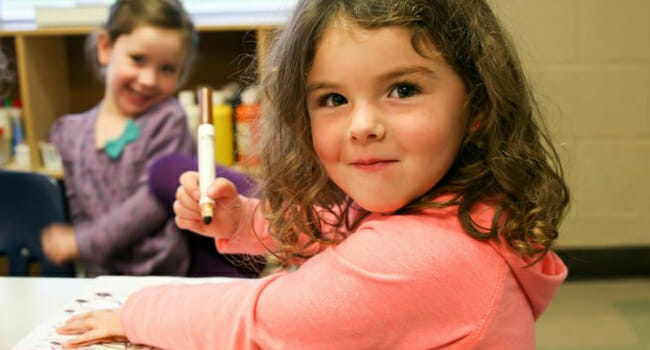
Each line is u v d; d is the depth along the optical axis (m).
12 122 2.02
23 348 0.61
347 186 0.54
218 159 1.77
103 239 1.27
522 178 0.55
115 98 1.52
